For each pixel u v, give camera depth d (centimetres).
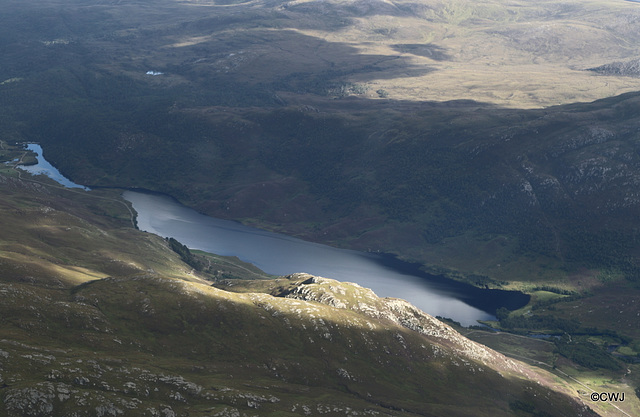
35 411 16238
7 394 16338
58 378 18025
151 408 17738
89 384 18350
